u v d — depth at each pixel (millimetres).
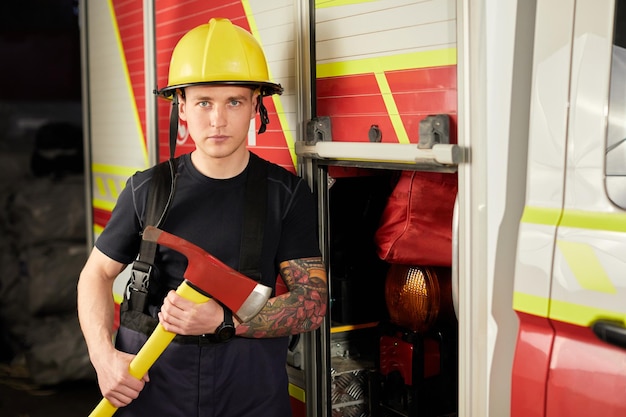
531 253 1723
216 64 2039
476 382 1860
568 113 1671
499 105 1827
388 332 2486
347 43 2219
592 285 1595
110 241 2182
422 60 1965
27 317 5465
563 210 1680
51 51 7242
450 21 1875
